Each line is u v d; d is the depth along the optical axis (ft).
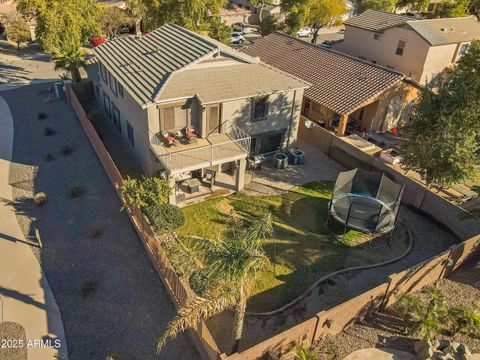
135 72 75.56
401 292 48.78
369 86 94.12
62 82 114.83
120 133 92.84
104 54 88.69
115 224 63.46
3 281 51.90
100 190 71.92
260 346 37.78
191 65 71.31
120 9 172.35
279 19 208.85
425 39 114.62
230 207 69.51
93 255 57.11
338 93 95.96
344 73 100.78
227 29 135.85
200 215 66.80
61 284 52.06
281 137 85.66
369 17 137.28
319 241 62.69
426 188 67.92
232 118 75.61
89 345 44.27
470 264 56.54
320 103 95.50
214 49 72.54
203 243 36.76
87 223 63.41
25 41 154.20
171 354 43.45
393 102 99.50
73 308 48.70
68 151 83.97
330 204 66.28
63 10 121.70
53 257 56.44
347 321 45.11
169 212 61.00
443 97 66.03
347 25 138.00
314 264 58.08
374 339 44.57
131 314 48.16
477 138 66.69
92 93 112.68
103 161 77.36
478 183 81.35
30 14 129.29
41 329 45.83
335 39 207.41
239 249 35.12
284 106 81.61
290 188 76.28
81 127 95.96
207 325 46.78
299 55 113.39
